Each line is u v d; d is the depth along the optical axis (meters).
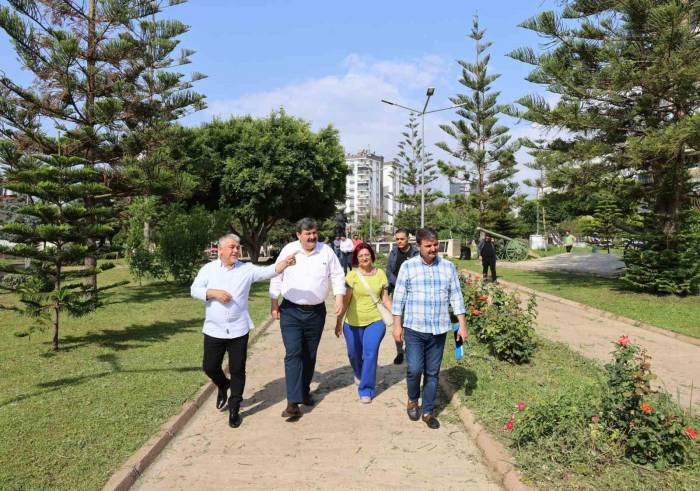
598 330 9.16
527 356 6.48
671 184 12.91
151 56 14.07
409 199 46.53
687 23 11.62
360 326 5.45
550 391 5.28
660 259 12.52
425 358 4.76
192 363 6.64
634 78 12.07
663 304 11.48
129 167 13.85
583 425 3.91
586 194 14.88
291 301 4.93
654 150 11.58
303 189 26.28
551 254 30.14
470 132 29.86
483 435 4.26
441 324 4.64
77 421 4.57
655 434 3.56
